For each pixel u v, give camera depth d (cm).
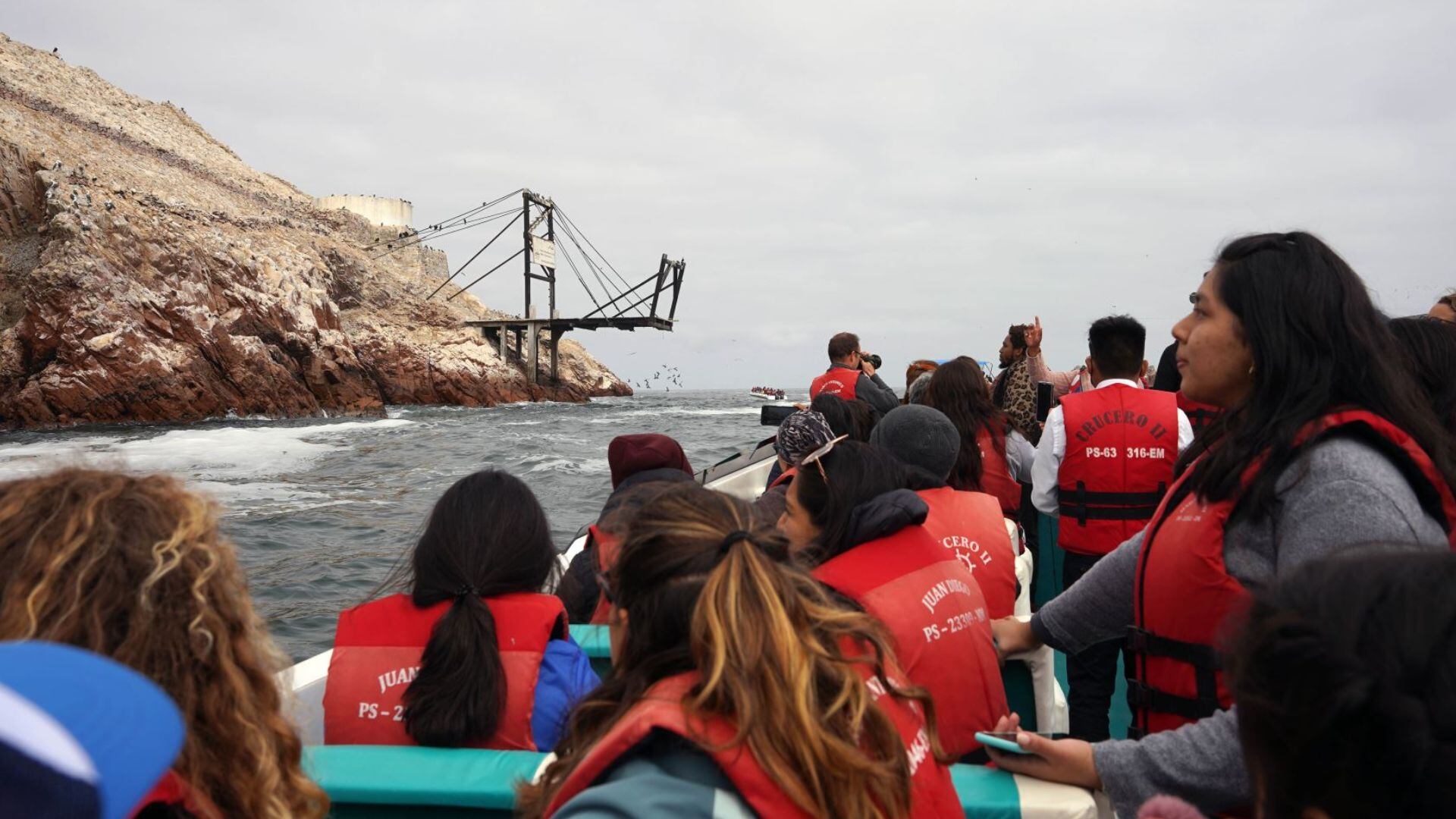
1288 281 146
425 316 6088
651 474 344
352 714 196
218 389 3597
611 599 125
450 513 204
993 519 262
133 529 89
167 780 81
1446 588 65
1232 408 156
